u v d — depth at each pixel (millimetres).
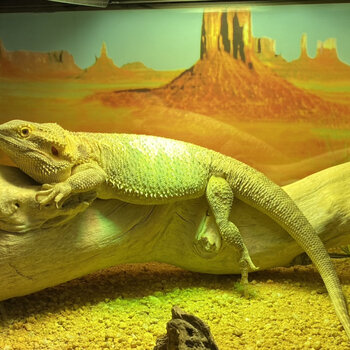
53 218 394
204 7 561
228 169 460
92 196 402
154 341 369
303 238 457
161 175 427
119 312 422
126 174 416
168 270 528
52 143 379
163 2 547
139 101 595
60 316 412
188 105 592
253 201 462
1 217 374
